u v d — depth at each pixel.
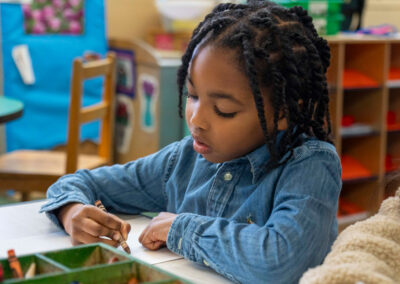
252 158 1.01
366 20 4.11
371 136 3.18
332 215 0.96
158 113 3.29
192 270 0.95
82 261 0.82
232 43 0.91
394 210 0.90
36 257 0.78
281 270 0.88
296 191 0.95
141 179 1.23
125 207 1.24
